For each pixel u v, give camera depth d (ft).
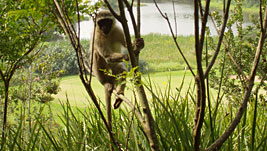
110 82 17.60
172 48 94.79
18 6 17.06
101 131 14.05
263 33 8.03
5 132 12.92
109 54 16.79
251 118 14.99
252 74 8.22
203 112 7.74
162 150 11.22
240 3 18.29
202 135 11.51
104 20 16.49
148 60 84.69
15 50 17.17
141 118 9.16
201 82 7.46
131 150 11.50
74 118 15.02
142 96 8.99
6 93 16.07
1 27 16.81
